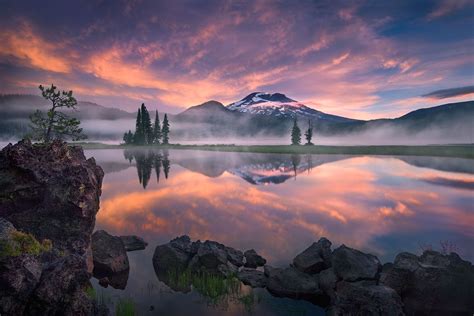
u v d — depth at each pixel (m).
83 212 18.45
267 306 14.97
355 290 13.95
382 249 23.89
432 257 16.16
